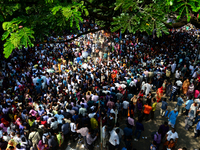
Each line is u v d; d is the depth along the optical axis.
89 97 9.33
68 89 10.80
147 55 16.19
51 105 8.67
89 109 8.13
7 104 8.96
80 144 7.64
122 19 2.52
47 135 6.30
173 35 24.22
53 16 2.96
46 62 15.55
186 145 7.53
